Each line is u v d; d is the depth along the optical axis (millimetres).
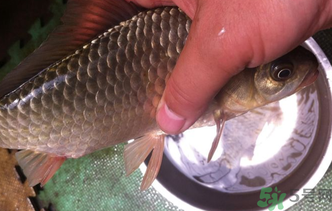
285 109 210
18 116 147
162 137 183
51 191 233
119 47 145
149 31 147
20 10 237
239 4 112
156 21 148
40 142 153
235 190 209
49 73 144
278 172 208
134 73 147
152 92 151
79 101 145
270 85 157
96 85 145
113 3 143
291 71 153
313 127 205
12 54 237
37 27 237
